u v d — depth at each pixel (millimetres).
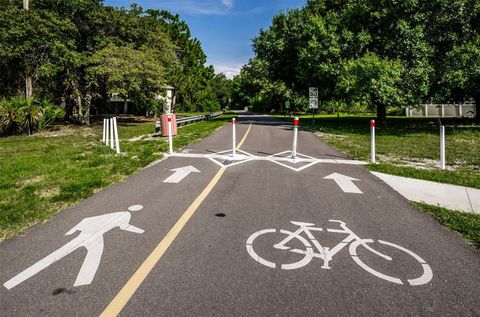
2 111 17609
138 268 3258
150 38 29109
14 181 7016
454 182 6930
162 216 4773
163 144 13070
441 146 8484
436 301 2738
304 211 5035
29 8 22297
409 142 14055
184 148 12164
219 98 105500
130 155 10500
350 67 18375
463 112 40281
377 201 5609
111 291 2854
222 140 14812
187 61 51562
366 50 20078
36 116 18797
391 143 13750
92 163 8805
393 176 7566
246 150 11688
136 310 2586
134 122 31094
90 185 6391
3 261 3400
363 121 29281
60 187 6352
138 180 7062
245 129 20828
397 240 3988
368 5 20141
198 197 5750
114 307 2625
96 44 25062
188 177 7359
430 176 7418
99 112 49000
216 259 3453
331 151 11617
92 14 23844
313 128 21609
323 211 5051
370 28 20922
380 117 26125
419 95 18125
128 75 23359
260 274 3150
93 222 4523
